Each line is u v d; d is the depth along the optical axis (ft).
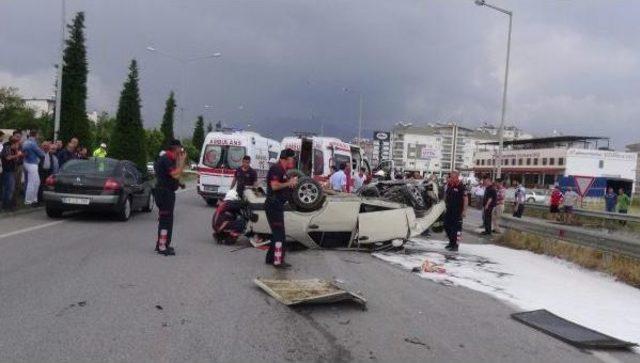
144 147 110.83
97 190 44.70
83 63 80.74
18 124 291.58
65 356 15.89
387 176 90.68
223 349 17.08
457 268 34.88
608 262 37.99
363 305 22.77
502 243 50.44
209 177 72.23
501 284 30.71
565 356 18.79
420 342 19.01
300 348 17.61
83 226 42.50
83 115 80.69
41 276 25.18
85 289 23.27
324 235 39.06
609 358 18.95
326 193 42.22
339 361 16.70
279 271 29.71
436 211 43.27
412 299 25.30
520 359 18.07
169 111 205.36
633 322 24.36
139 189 50.88
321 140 75.56
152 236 39.19
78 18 80.07
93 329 18.29
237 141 72.90
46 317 19.31
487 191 58.65
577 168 167.53
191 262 30.60
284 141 76.59
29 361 15.43
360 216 38.58
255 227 37.91
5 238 34.86
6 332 17.69
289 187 31.32
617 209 91.56
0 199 48.26
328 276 29.27
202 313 20.72
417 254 39.88
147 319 19.62
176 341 17.54
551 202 89.81
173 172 32.32
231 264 30.83
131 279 25.50
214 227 38.11
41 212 49.32
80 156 57.98
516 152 203.92
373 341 18.78
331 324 20.42
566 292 29.84
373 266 33.40
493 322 22.38
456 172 43.24
